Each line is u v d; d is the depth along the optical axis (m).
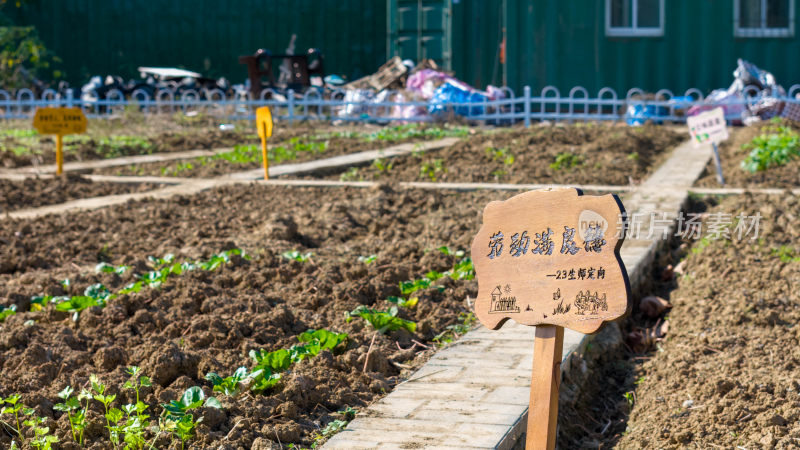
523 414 3.53
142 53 23.11
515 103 17.86
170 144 14.65
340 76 22.39
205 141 15.02
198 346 4.52
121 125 17.19
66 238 7.20
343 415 3.73
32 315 4.97
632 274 5.82
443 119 17.53
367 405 3.85
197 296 5.26
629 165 10.84
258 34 22.69
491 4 18.19
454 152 12.17
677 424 3.91
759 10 17.17
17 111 20.42
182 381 3.95
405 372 4.33
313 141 14.70
